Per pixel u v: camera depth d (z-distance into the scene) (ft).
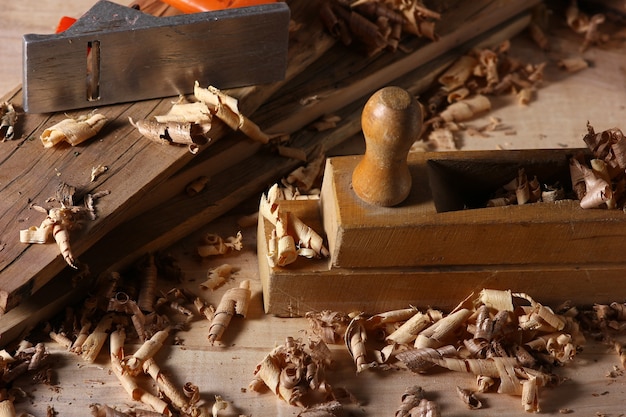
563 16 13.19
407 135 7.89
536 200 9.00
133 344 8.96
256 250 9.95
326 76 11.14
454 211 8.54
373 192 8.38
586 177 8.73
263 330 9.20
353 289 8.94
